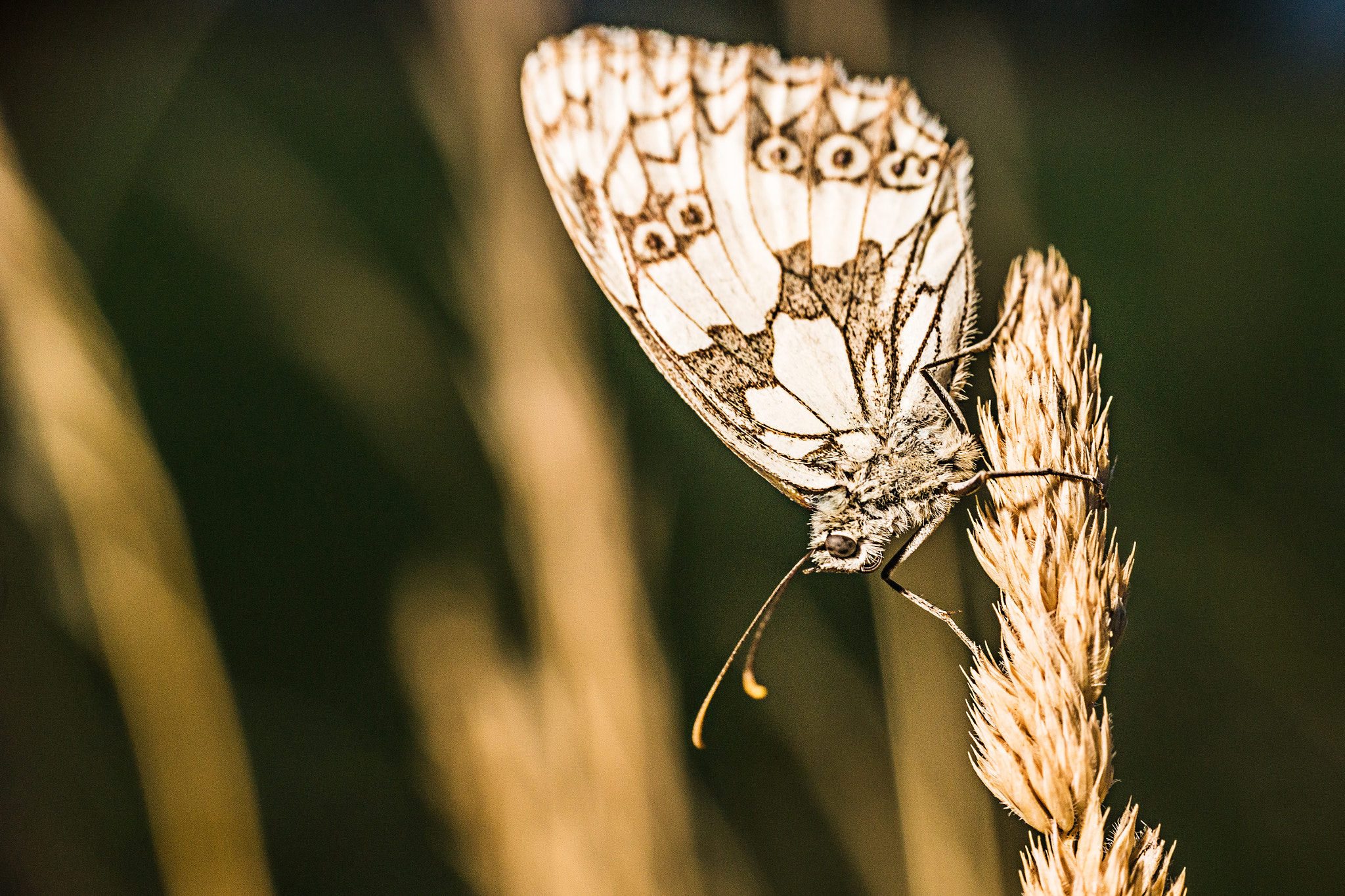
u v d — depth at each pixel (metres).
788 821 0.24
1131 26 0.92
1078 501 0.21
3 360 0.22
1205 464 0.29
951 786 0.22
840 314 0.22
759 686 0.22
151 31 0.38
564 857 0.22
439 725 0.22
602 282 0.22
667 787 0.22
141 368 0.44
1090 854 0.20
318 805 0.25
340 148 0.62
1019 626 0.21
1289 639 0.25
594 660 0.22
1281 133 0.75
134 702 0.22
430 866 0.25
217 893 0.22
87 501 0.22
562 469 0.22
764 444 0.22
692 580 0.26
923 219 0.22
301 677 0.27
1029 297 0.21
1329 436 0.29
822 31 0.22
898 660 0.22
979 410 0.21
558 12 0.22
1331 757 0.25
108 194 0.23
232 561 0.33
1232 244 0.45
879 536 0.22
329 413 0.42
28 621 0.23
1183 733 0.25
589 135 0.22
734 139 0.22
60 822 0.23
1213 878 0.24
